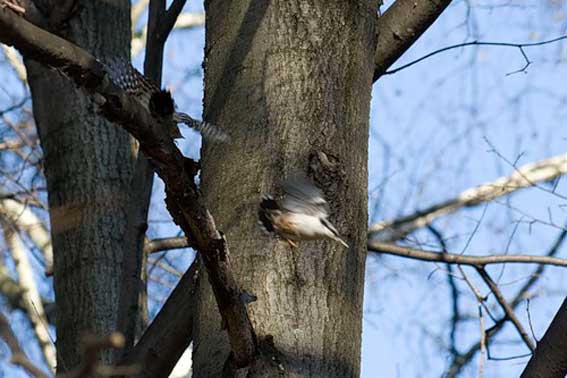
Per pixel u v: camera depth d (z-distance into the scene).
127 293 11.10
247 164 9.09
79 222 12.64
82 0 13.23
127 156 13.09
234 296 8.02
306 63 9.40
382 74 11.48
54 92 13.20
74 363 12.03
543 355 9.62
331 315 8.72
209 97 9.62
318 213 7.95
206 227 7.70
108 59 12.93
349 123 9.32
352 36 9.61
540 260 12.98
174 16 11.93
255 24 9.61
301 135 9.15
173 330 10.25
